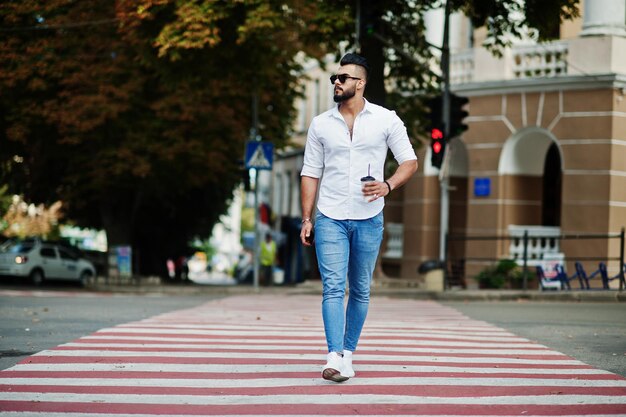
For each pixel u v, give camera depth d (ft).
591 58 115.55
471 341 44.78
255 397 28.45
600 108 115.14
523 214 124.98
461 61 128.57
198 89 109.40
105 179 139.44
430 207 135.03
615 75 113.39
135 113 135.74
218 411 26.45
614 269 114.21
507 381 31.81
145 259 180.34
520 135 122.62
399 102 119.96
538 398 28.73
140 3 97.19
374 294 110.11
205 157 137.18
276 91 138.82
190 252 186.09
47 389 29.89
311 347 40.98
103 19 127.24
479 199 126.31
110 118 132.26
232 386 30.35
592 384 31.45
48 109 131.34
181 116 132.67
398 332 48.96
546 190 129.49
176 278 201.46
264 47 106.52
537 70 120.98
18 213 192.24
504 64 123.34
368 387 30.17
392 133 30.83
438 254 135.23
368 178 29.78
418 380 31.63
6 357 38.04
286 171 221.05
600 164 114.93
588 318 64.23
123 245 153.58
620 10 115.96
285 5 100.58
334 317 30.58
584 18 116.98
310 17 100.83
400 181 30.40
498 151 124.57
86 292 129.39
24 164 147.64
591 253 115.03
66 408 26.86
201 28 94.53
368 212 30.66
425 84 116.67
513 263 115.65
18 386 30.40
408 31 100.53
